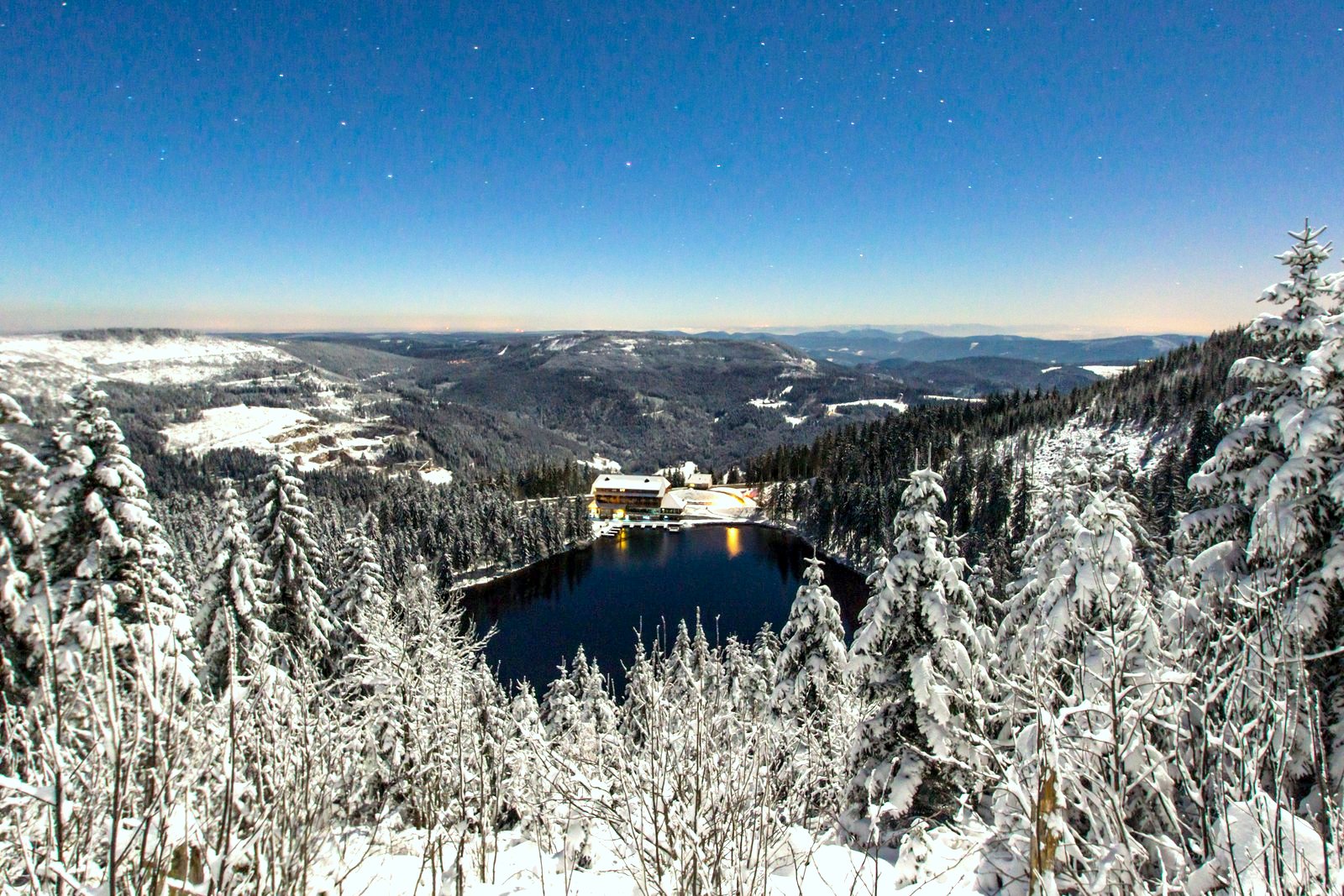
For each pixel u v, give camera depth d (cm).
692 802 554
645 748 598
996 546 5356
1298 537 960
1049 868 380
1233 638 439
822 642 1864
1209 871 375
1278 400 1154
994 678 1347
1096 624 1227
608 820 584
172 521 7712
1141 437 7919
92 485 1648
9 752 363
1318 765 357
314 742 596
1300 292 1109
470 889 800
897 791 1248
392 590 4441
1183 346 10412
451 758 966
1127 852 376
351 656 1814
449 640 1653
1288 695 385
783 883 733
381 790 1303
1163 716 459
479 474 17812
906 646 1416
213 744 460
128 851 357
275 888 437
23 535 1375
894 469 9581
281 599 2433
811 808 953
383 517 9125
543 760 656
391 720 1398
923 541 1378
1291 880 358
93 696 375
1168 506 4547
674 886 522
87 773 377
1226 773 424
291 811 486
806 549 9744
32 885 342
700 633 2838
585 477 15750
